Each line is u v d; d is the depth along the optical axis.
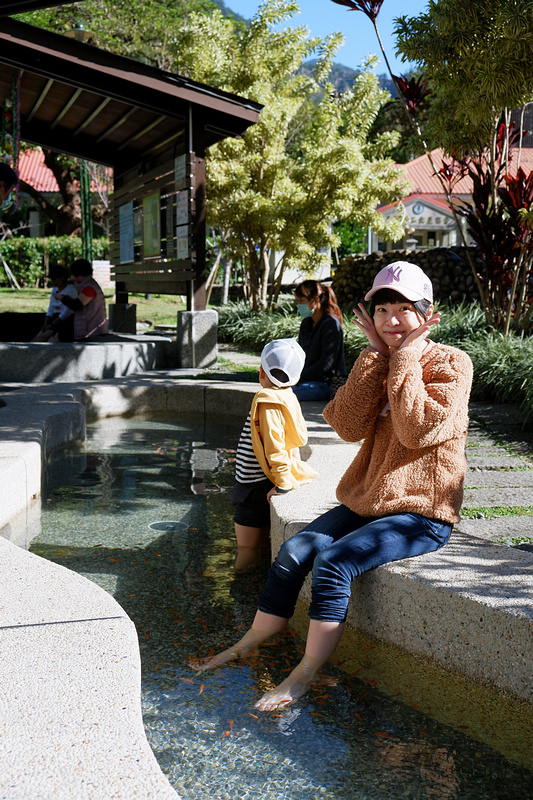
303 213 13.97
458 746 1.92
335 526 2.56
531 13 6.70
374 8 8.02
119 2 22.48
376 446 2.62
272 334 11.27
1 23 7.73
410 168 30.27
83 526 3.73
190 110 8.85
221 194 13.89
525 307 8.46
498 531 3.30
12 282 24.84
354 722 2.03
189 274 9.07
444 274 12.26
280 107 14.00
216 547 3.45
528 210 7.47
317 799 1.69
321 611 2.28
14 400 5.99
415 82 8.86
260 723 2.01
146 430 6.34
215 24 14.86
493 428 5.63
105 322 9.61
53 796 1.36
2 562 2.53
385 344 2.64
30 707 1.63
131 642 1.94
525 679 1.99
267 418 3.19
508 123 8.71
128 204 11.87
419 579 2.27
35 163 32.72
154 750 1.87
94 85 8.59
